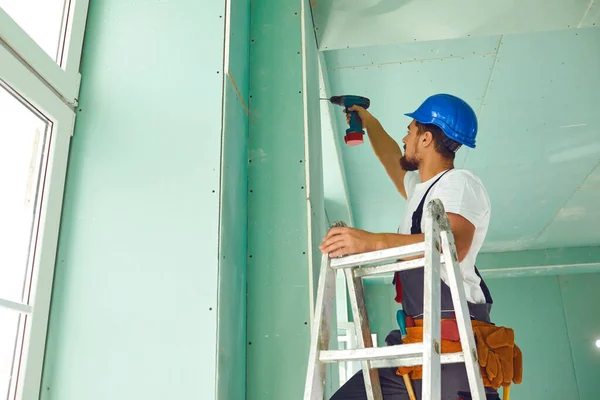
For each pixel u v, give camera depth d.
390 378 1.50
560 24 2.76
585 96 4.04
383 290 8.03
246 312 1.83
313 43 2.63
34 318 1.53
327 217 5.79
